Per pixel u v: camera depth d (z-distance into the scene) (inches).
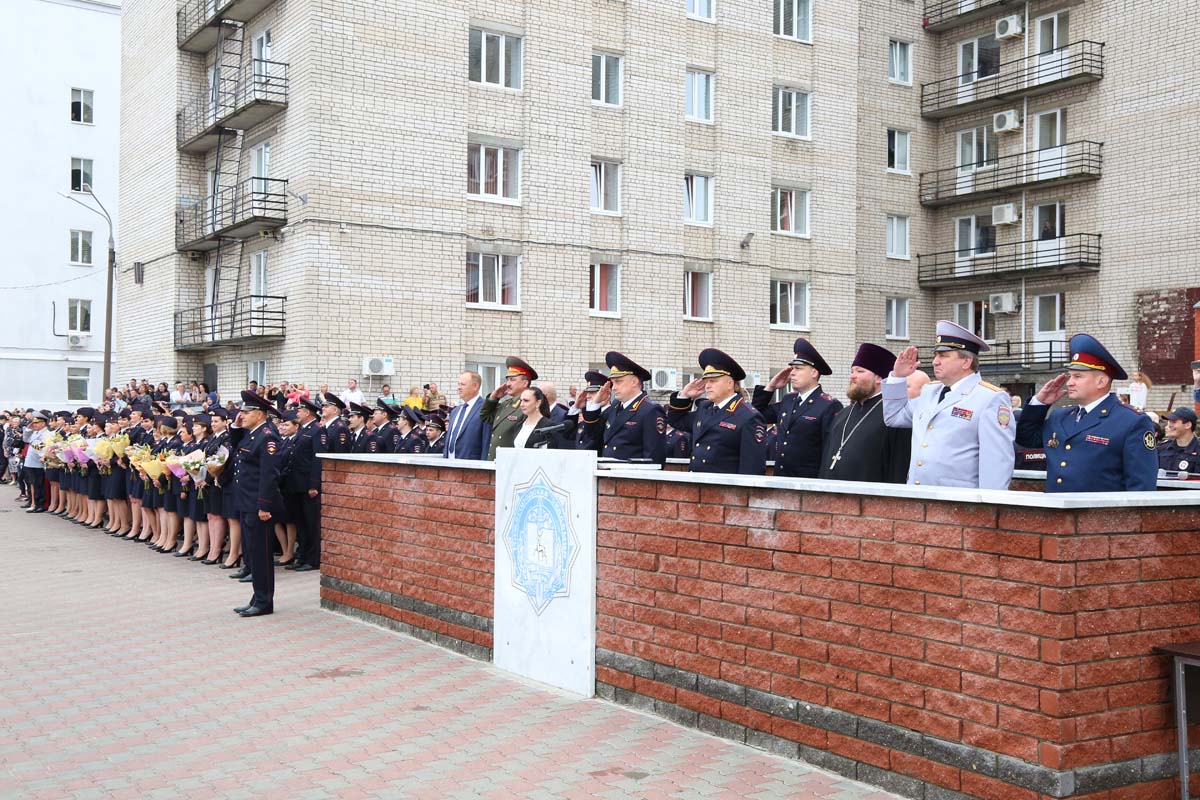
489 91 1010.1
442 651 357.1
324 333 924.6
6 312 1590.8
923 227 1352.1
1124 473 240.7
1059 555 186.9
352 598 418.0
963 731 202.5
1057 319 1226.0
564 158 1050.1
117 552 645.3
